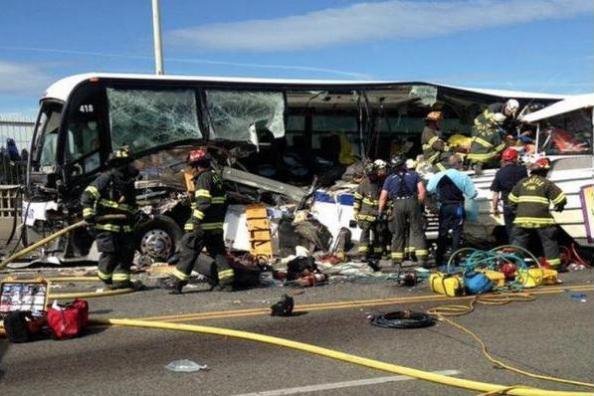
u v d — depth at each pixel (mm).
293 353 6074
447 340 6457
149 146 12141
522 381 5273
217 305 8203
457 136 15047
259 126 13062
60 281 10016
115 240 9164
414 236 10734
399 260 10789
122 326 7148
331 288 9258
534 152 12234
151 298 8711
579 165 10719
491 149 12742
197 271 9469
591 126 11336
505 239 11914
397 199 10734
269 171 14508
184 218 12055
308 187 14172
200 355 6043
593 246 10438
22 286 6941
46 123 12289
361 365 5684
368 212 11539
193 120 12500
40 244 9297
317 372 5523
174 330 6941
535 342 6348
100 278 9195
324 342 6441
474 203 11938
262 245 12117
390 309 7883
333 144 15352
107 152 11805
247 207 12297
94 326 7152
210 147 12609
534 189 10000
